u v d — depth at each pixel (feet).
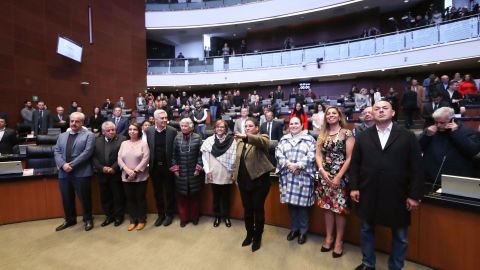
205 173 10.24
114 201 10.45
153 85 42.57
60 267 7.40
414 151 6.25
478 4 27.37
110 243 8.84
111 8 34.99
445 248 7.00
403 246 6.50
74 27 29.27
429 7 35.22
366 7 38.78
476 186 6.70
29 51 24.21
